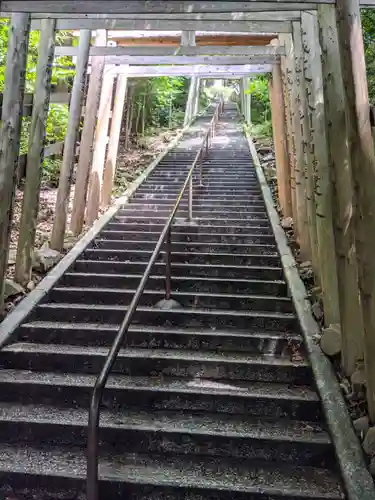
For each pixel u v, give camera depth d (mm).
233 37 8430
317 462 2781
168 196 8031
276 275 5164
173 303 4410
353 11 2914
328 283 3830
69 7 3223
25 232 4754
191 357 3590
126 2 3178
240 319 4168
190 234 6168
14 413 3133
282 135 7195
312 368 3398
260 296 4582
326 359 3473
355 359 3250
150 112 15844
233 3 3232
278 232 6172
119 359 3557
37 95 4984
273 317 4145
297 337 3836
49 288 4641
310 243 5070
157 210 7188
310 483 2600
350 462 2586
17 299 4426
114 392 3246
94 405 1909
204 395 3189
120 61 7035
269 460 2812
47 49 5012
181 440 2885
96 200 6844
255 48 6750
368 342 2814
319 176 4074
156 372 3545
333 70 3459
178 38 8430
